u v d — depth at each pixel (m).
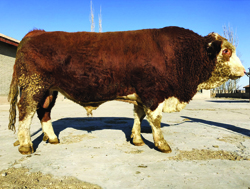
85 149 3.67
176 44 3.53
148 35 3.62
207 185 2.32
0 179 2.49
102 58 3.43
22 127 3.48
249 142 4.09
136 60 3.39
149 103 3.44
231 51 3.60
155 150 3.60
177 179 2.47
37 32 3.83
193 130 5.25
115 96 3.64
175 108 3.70
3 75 15.80
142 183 2.38
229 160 3.08
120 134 4.82
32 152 3.50
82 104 3.93
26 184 2.36
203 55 3.54
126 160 3.11
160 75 3.41
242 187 2.27
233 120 7.03
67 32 3.74
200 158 3.18
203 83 3.77
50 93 3.84
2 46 15.70
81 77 3.46
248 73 3.64
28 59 3.49
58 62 3.47
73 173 2.66
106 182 2.40
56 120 7.03
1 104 15.30
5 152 3.52
